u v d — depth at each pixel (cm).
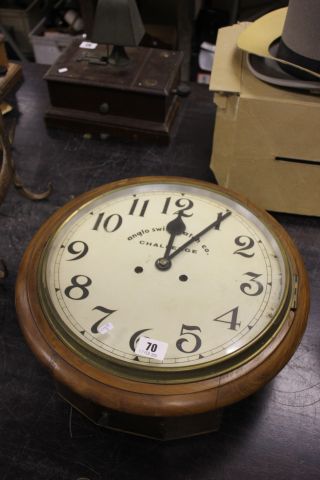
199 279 63
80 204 72
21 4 184
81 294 61
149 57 106
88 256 65
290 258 66
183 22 155
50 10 180
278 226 70
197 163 100
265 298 61
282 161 84
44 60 174
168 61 105
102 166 99
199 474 61
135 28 97
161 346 57
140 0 174
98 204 71
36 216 90
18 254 84
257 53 82
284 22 86
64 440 64
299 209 90
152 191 73
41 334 59
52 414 66
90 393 56
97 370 56
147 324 59
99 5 95
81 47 108
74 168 99
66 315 59
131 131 103
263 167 85
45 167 99
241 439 64
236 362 57
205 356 56
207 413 58
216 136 89
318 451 63
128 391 55
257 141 82
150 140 104
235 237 68
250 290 62
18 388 68
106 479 61
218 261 65
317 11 74
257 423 65
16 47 173
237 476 61
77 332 58
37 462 62
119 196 72
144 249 66
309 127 79
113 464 62
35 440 64
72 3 177
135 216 70
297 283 64
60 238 67
